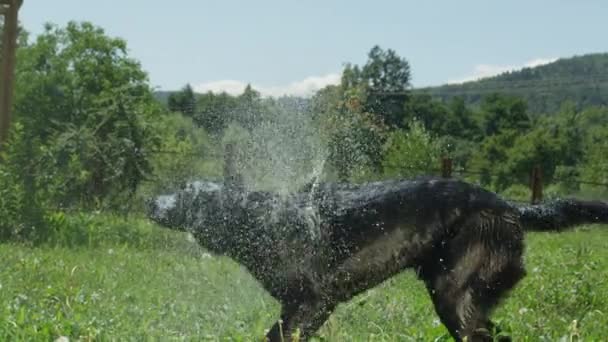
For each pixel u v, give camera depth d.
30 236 12.32
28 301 6.82
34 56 24.27
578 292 9.05
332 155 11.51
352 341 6.47
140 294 8.18
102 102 18.47
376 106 19.92
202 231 6.56
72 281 8.30
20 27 22.61
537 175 18.30
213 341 5.96
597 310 8.15
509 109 74.00
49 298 7.18
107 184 16.81
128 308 7.10
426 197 6.35
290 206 6.46
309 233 6.39
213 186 6.63
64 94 23.70
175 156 17.69
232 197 6.55
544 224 6.64
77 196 16.48
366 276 6.40
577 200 6.73
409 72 50.47
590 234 16.59
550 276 10.06
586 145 67.25
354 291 6.45
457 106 69.25
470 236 6.33
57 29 24.62
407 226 6.33
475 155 65.69
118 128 17.80
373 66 49.75
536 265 11.48
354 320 7.41
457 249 6.33
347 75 17.95
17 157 13.01
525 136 65.25
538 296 8.93
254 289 8.12
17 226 12.36
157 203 6.69
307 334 6.33
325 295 6.39
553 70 145.25
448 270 6.35
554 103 105.81
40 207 12.65
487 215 6.36
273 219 6.44
